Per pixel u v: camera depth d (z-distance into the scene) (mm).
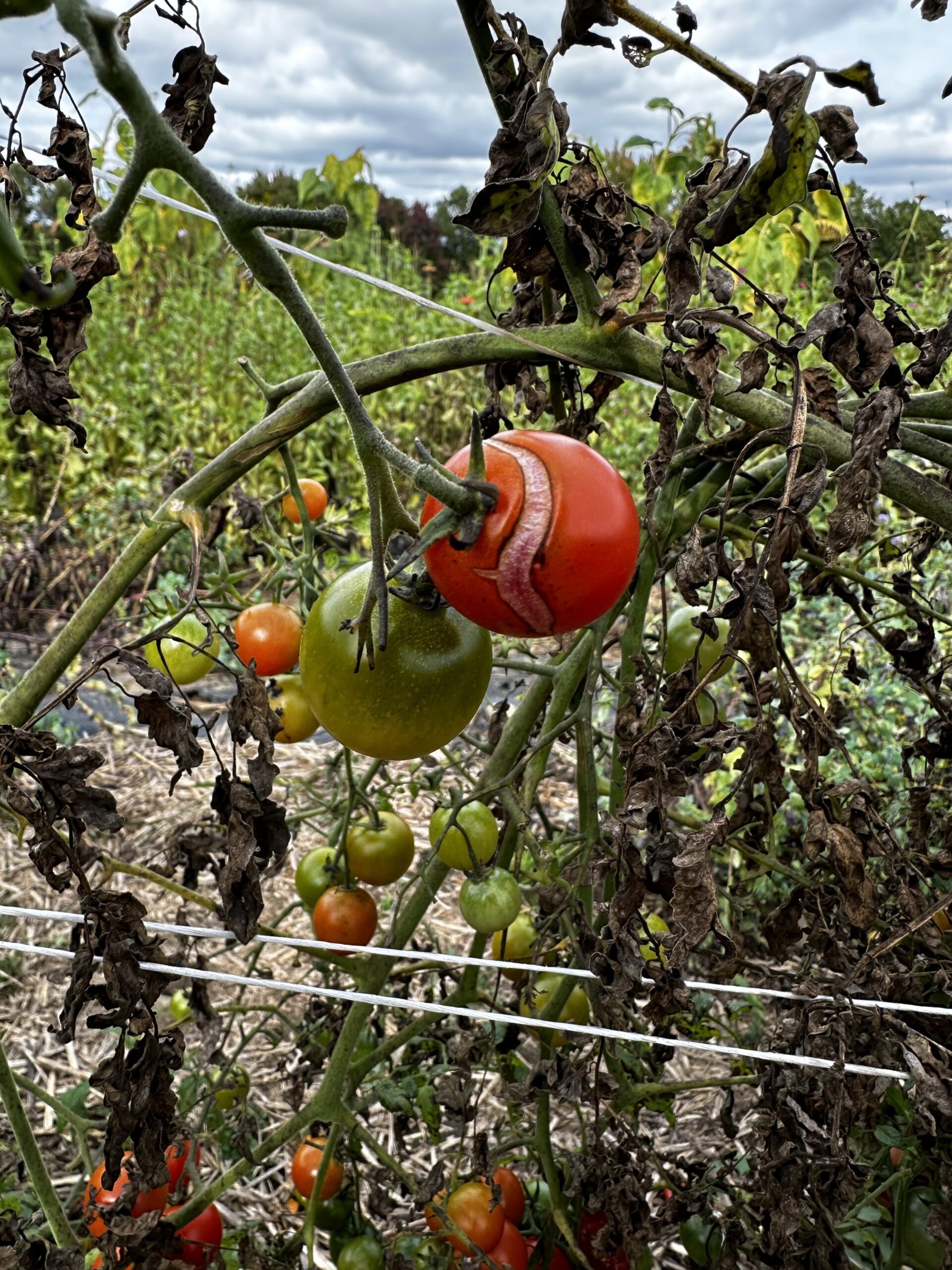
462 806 1323
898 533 1515
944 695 1487
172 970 1041
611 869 1233
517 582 809
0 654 4352
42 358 956
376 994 1482
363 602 904
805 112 859
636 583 1362
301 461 5941
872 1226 1497
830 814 1063
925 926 1206
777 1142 1114
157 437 6348
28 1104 2404
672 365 1014
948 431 1297
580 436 1298
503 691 3982
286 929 3074
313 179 4469
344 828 1540
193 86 1052
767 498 1123
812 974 1147
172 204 1090
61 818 968
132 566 1042
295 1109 1707
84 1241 1438
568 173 1084
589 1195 1382
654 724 1044
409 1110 1592
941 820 1459
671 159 3334
